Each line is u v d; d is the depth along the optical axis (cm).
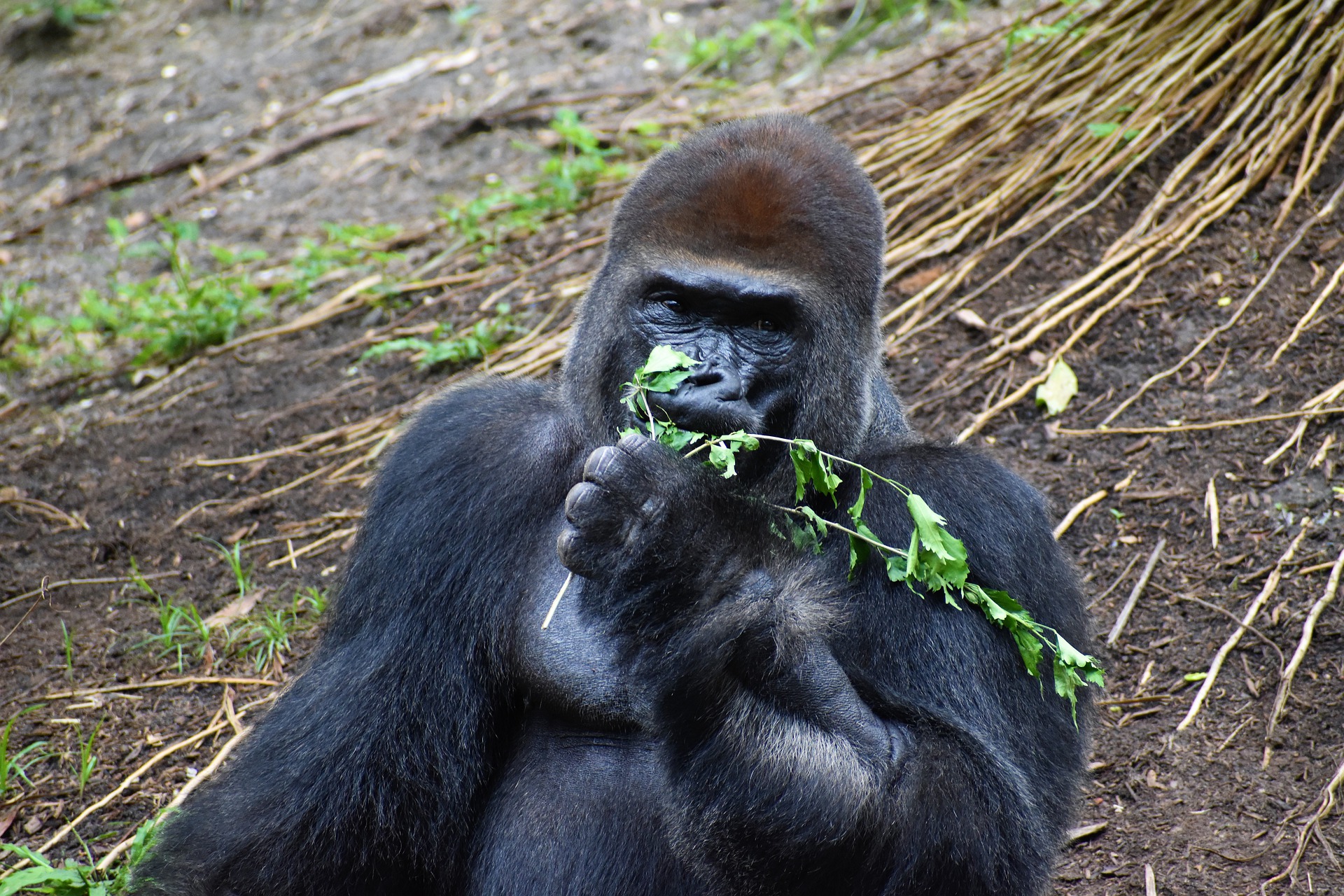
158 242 1914
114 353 1694
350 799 710
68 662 1117
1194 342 1280
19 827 966
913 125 1603
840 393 736
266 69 2319
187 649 1145
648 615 603
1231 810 913
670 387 677
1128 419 1227
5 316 1733
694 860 644
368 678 729
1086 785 945
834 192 735
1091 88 1528
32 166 2169
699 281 700
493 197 1747
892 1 1942
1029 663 701
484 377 857
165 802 976
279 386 1523
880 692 691
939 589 711
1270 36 1493
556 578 739
